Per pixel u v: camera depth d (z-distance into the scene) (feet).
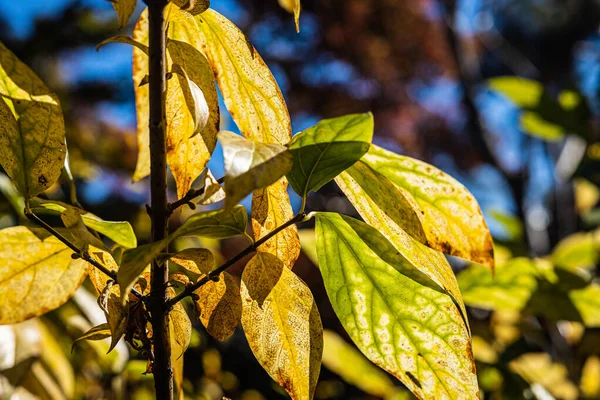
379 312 1.45
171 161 1.44
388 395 2.80
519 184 6.53
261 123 1.50
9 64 1.28
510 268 2.54
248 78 1.48
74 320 2.10
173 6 1.33
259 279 1.38
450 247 1.39
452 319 1.43
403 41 10.84
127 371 2.29
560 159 5.13
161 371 1.28
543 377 3.23
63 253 1.44
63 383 1.97
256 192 1.42
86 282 2.18
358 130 1.25
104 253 1.41
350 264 1.45
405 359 1.43
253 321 1.40
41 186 1.34
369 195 1.36
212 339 3.19
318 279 6.36
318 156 1.29
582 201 4.91
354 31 10.77
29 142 1.33
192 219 1.21
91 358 2.29
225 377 3.29
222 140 1.14
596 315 2.61
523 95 3.78
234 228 1.27
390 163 1.39
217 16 1.45
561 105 3.75
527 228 4.69
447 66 10.89
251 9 10.20
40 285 1.41
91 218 1.39
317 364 1.40
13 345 1.89
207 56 1.50
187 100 1.37
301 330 1.41
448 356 1.42
